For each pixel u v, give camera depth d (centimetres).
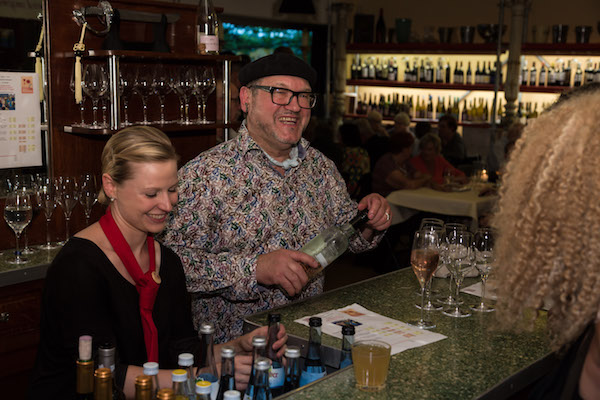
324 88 860
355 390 130
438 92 820
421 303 190
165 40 329
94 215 326
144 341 158
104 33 315
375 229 219
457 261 185
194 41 358
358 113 870
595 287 94
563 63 721
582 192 95
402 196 538
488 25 745
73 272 149
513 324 111
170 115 353
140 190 154
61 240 316
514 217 104
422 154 589
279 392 141
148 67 325
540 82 737
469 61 788
